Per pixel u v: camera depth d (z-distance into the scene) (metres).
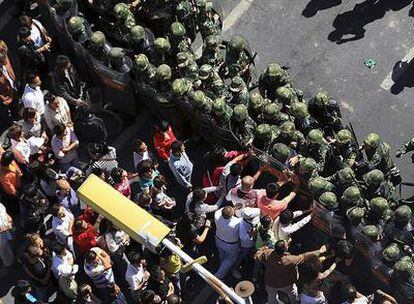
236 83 18.44
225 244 17.84
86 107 18.94
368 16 21.84
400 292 17.27
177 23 19.09
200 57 19.66
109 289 17.86
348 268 17.78
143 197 18.02
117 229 17.69
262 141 17.98
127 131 20.55
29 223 18.16
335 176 17.58
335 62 21.45
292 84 20.34
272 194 17.44
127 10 19.02
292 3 22.14
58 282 17.81
